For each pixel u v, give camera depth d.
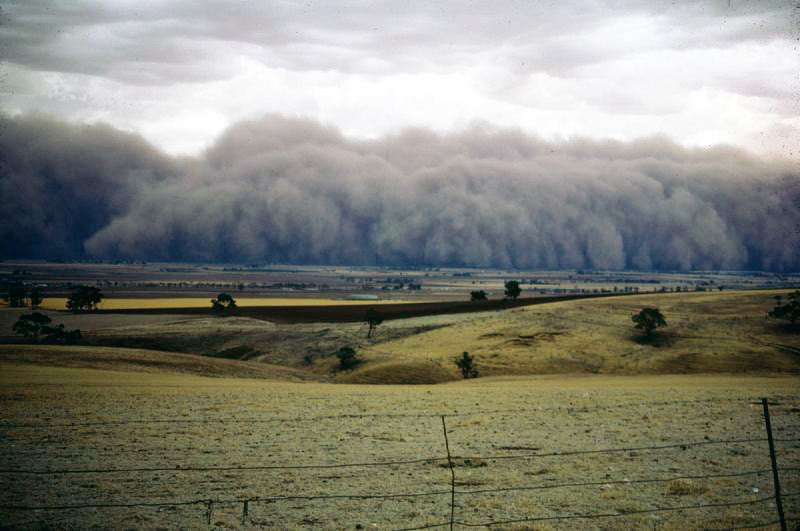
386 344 106.12
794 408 28.62
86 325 132.00
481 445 21.05
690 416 26.64
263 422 25.45
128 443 21.23
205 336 116.12
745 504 14.51
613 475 17.06
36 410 28.19
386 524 13.39
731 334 95.50
